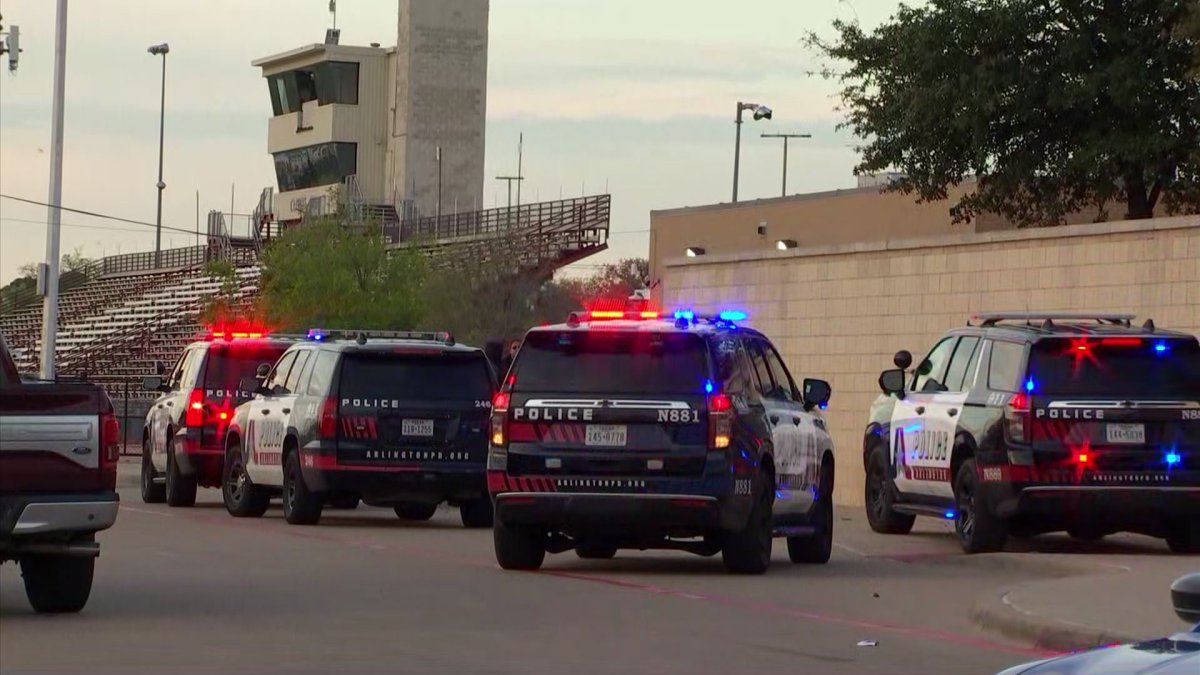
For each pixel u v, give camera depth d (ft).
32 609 134.82
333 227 510.17
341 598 144.87
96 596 144.56
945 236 268.41
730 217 506.07
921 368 211.61
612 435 159.02
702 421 158.71
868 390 282.97
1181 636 55.16
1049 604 133.08
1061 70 353.31
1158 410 180.34
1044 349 183.73
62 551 125.70
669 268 329.31
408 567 171.73
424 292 554.46
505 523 161.58
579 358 161.27
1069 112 358.84
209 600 142.31
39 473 124.88
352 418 222.48
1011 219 383.24
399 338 250.37
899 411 211.82
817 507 181.16
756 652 117.70
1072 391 181.78
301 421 226.99
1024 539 215.10
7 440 124.16
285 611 135.64
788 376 185.47
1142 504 179.63
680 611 138.92
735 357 166.09
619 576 164.96
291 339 265.13
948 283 267.59
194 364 267.39
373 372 224.33
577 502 158.81
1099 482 180.24
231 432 248.93
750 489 161.27
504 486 160.66
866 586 159.63
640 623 131.23
